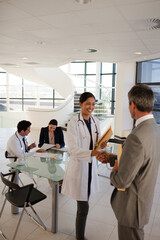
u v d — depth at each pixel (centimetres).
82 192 231
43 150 357
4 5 298
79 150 220
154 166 148
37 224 284
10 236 262
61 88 1309
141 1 274
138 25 371
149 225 292
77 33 432
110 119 1164
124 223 156
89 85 1507
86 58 746
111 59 761
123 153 143
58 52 644
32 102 1595
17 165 288
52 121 393
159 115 790
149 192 152
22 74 1217
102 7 297
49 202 350
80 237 251
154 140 143
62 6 297
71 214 318
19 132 347
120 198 159
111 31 412
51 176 252
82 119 236
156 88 794
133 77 877
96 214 319
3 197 359
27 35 459
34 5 296
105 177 443
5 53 673
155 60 786
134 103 147
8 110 1590
